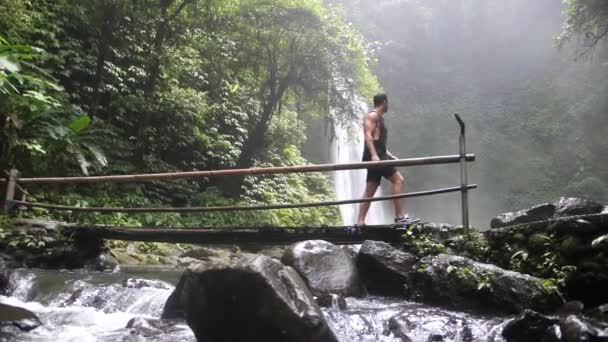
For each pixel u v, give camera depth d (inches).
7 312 135.9
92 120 398.6
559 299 135.3
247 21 481.7
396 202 211.0
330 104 520.4
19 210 256.7
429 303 156.2
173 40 485.4
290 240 216.5
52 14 389.7
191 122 483.8
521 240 157.9
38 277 199.2
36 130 289.4
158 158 463.2
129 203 388.5
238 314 103.9
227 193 505.7
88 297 173.8
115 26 423.5
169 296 153.9
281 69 508.1
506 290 138.4
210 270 106.1
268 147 596.1
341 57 496.7
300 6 481.1
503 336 115.8
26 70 337.7
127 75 451.8
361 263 176.2
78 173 366.3
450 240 178.4
